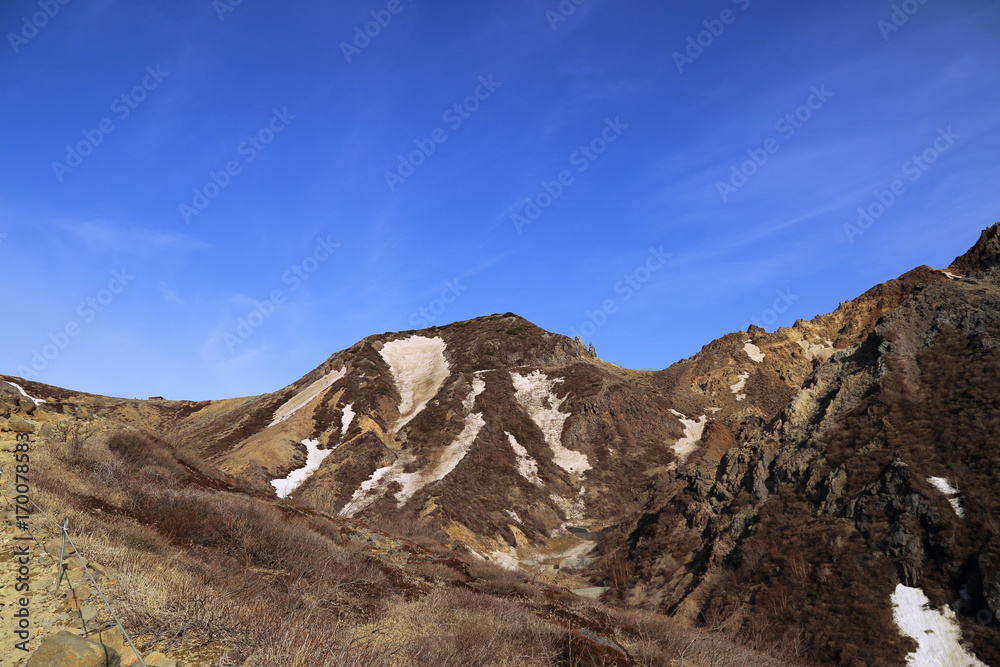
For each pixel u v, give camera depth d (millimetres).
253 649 6469
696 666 14320
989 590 24594
